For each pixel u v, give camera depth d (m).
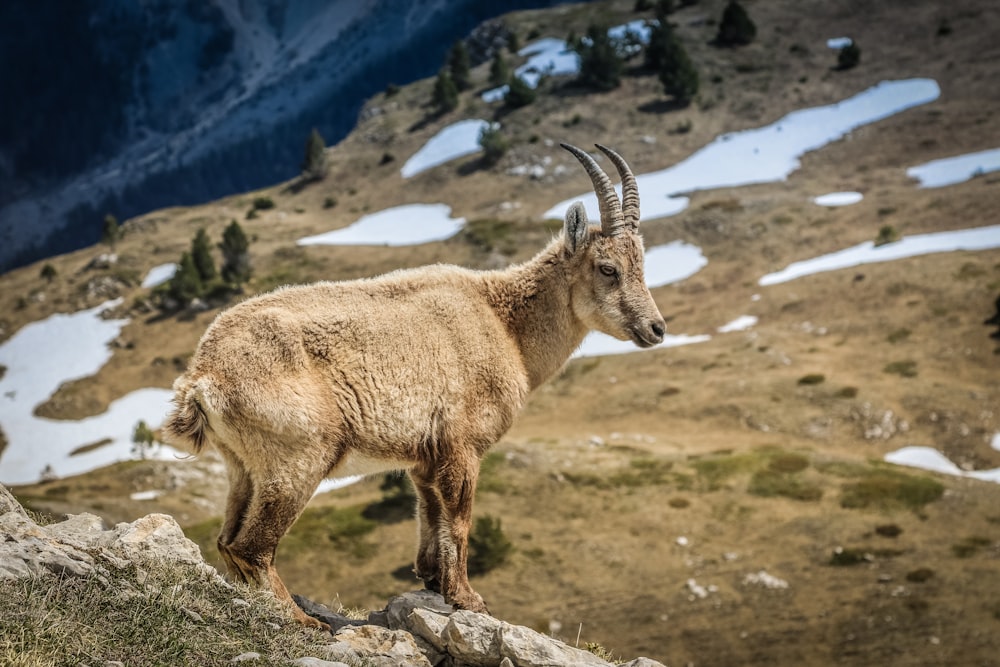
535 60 184.00
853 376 73.19
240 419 8.70
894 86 146.00
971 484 55.22
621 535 52.94
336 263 127.25
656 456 62.03
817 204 114.69
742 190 125.00
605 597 47.81
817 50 164.38
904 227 101.88
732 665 41.97
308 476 8.87
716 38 172.38
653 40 168.75
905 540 49.94
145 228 158.25
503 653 8.42
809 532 51.50
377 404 9.28
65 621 6.73
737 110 150.25
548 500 56.91
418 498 10.20
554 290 10.94
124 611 7.20
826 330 82.94
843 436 65.06
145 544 8.47
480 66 197.75
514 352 10.48
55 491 67.81
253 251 136.50
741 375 76.44
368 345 9.36
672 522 53.78
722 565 49.56
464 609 9.58
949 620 43.12
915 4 172.50
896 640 42.19
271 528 8.80
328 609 10.13
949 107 135.62
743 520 53.41
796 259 102.06
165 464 70.81
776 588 47.09
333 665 7.41
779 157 133.38
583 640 44.66
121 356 117.56
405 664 8.16
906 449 62.88
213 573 8.45
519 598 48.03
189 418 8.68
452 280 10.39
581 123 154.25
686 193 126.69
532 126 156.12
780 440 65.56
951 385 69.44
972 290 82.38
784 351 80.12
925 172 118.25
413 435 9.52
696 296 98.94
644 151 143.12
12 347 124.38
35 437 102.69
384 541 53.69
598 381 81.56
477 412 9.95
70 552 7.65
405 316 9.70
